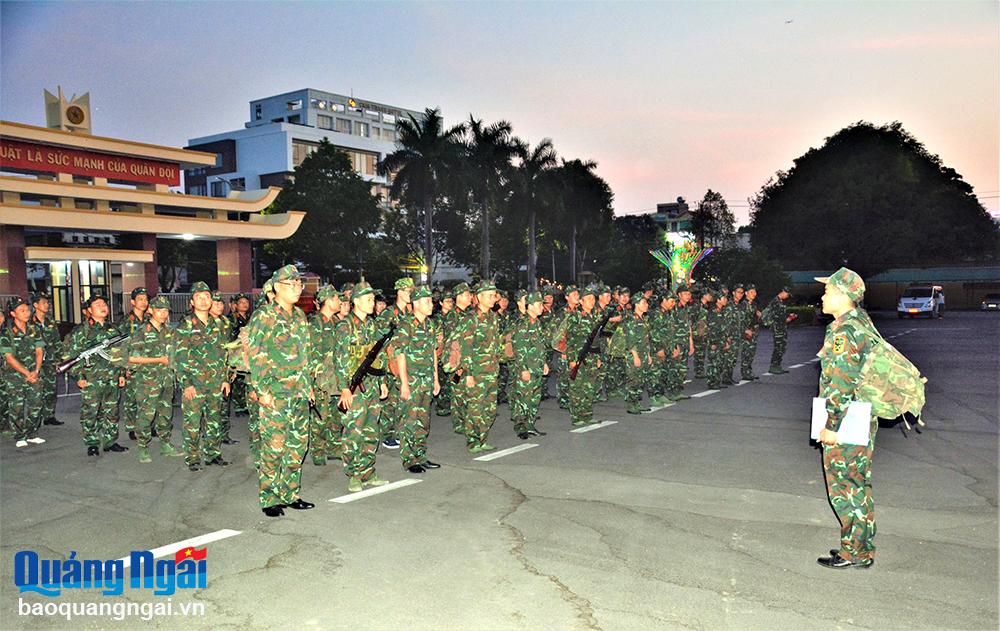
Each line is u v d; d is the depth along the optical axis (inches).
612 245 2970.0
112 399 367.9
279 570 208.8
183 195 1165.7
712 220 1948.8
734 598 186.2
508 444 371.2
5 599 193.5
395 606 184.2
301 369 264.7
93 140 1052.5
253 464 341.7
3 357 377.4
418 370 315.6
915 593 187.9
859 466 201.5
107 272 1136.2
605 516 252.5
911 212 2249.0
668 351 490.9
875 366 198.5
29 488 301.9
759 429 404.5
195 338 326.3
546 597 188.1
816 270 2395.4
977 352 814.5
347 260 2054.6
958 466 316.2
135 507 273.4
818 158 2406.5
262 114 4478.3
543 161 2178.9
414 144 1892.2
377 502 273.7
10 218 964.6
